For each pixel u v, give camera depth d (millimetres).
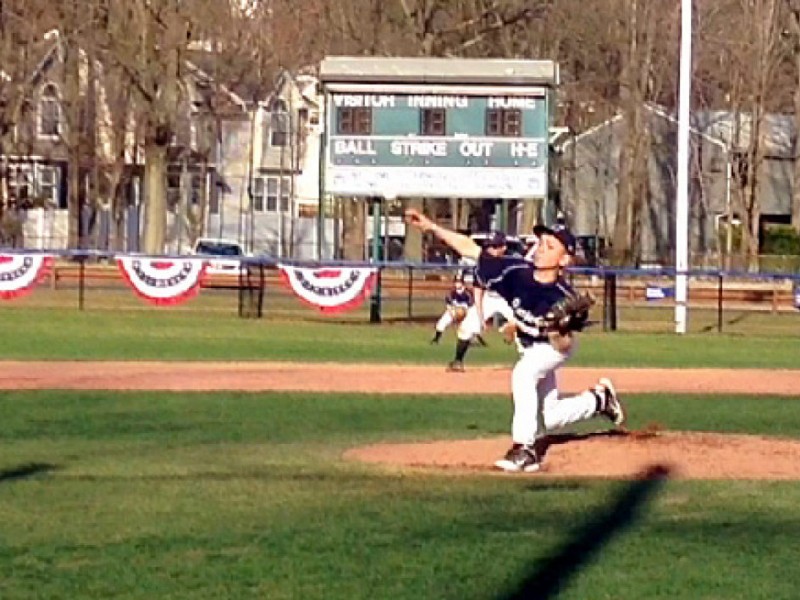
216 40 76625
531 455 14852
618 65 78500
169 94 57562
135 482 13938
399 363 29438
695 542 11414
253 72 81312
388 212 62281
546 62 45719
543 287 14688
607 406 16141
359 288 41562
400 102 44312
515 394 14930
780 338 39938
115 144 73062
